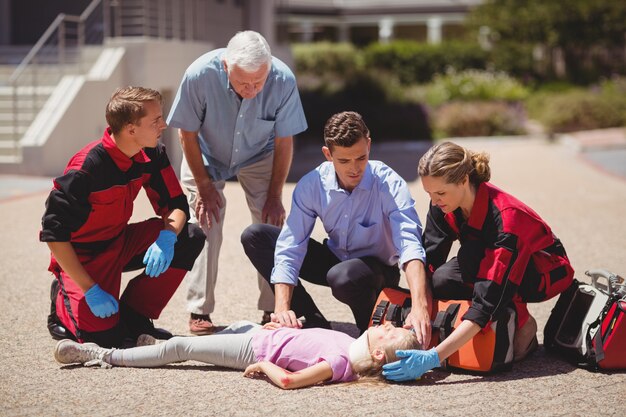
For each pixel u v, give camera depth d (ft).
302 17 109.81
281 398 12.25
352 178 14.01
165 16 51.47
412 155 55.36
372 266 14.60
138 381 13.05
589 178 42.16
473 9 98.17
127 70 44.78
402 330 13.01
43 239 13.67
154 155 14.99
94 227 14.39
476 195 13.35
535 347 14.56
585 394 12.44
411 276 13.71
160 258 14.35
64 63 46.91
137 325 15.40
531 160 51.31
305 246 14.75
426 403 12.03
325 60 88.48
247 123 15.87
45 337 15.62
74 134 42.16
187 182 16.74
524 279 13.75
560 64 95.86
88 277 13.96
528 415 11.57
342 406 11.90
